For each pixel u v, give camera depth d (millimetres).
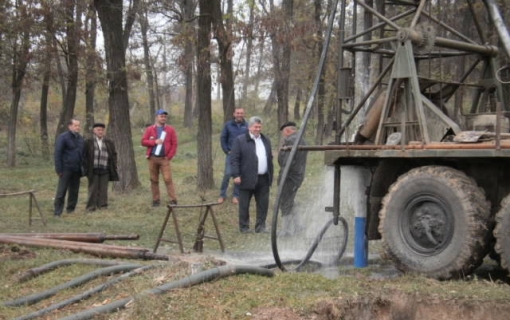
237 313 5113
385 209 6535
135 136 39938
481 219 5910
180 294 5484
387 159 6879
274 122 30500
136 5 23281
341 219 8055
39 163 28500
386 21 6992
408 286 5715
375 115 7328
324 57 7426
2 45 23375
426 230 6199
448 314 5340
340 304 5363
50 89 40875
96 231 10211
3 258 7219
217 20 15031
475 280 5918
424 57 7812
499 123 5648
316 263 7594
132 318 5055
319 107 20531
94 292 5723
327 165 6934
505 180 6234
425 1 7051
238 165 10195
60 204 12461
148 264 6645
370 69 10281
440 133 6516
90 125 27531
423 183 6254
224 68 15281
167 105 52531
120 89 16094
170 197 13086
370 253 8500
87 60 23859
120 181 16156
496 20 6879
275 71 20188
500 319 5199
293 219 10359
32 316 5262
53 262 6828
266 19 13891
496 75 7516
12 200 15008
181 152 30406
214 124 38969
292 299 5406
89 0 20984
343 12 7629
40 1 21375
